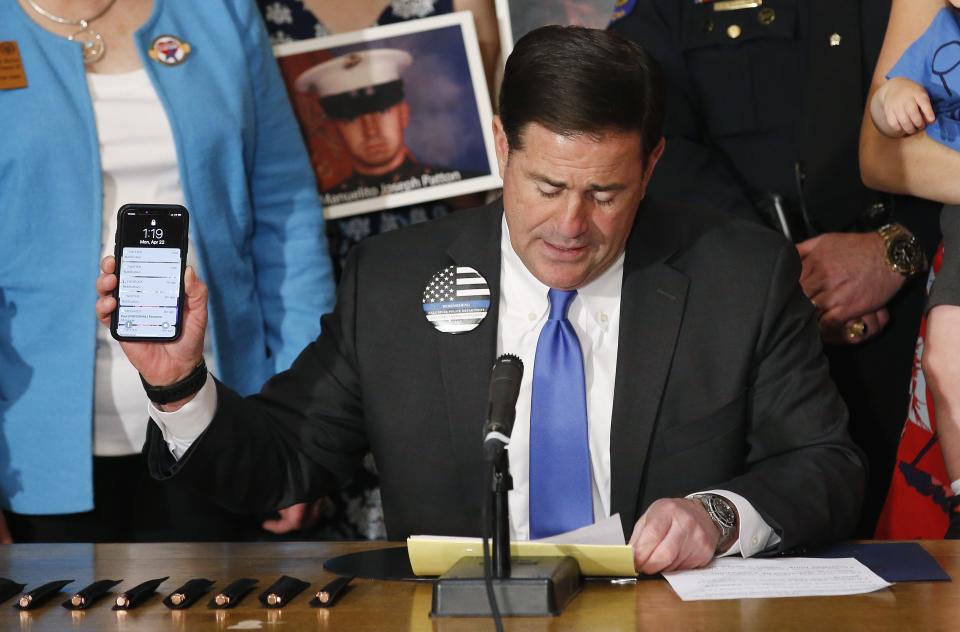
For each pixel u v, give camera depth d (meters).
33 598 3.84
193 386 4.41
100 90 5.82
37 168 5.66
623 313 4.72
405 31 6.93
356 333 4.92
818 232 6.47
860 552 4.30
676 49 6.70
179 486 5.93
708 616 3.55
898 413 6.50
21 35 5.75
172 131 5.84
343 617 3.66
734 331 4.70
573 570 3.80
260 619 3.66
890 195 6.42
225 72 6.05
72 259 5.68
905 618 3.52
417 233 5.05
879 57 6.20
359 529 6.79
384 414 4.83
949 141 5.98
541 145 4.17
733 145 6.60
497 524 3.66
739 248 4.84
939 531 5.94
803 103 6.49
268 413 4.93
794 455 4.62
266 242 6.33
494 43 7.11
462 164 7.00
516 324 4.80
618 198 4.27
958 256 5.81
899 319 6.46
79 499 5.66
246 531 6.27
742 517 4.22
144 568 4.33
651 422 4.62
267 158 6.32
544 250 4.39
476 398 4.72
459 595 3.62
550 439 4.61
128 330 4.27
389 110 6.95
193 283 4.32
